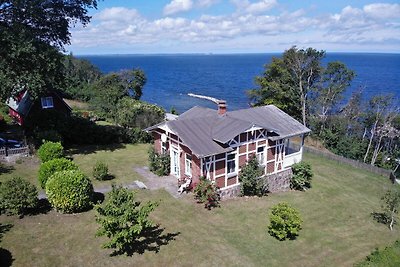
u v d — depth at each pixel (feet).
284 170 86.38
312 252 56.49
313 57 154.61
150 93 362.53
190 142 69.77
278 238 59.36
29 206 57.41
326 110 158.20
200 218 63.00
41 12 89.71
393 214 71.46
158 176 81.10
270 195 80.28
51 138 93.86
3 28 82.53
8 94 86.84
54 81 94.94
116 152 101.35
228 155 74.02
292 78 160.56
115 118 140.36
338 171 113.19
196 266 48.29
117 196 48.24
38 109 111.65
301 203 78.18
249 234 59.41
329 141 151.33
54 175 60.03
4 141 92.63
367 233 66.33
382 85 351.67
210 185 67.67
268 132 81.35
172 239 54.60
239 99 319.06
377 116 141.18
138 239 53.83
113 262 47.26
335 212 75.20
